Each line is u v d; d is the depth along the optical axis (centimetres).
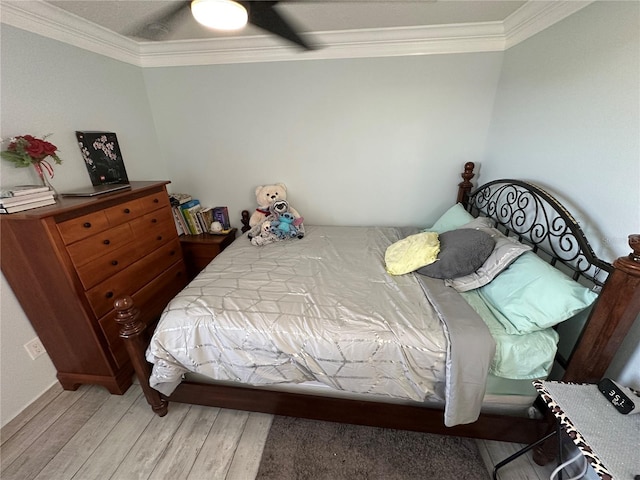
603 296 101
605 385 100
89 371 171
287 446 141
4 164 150
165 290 223
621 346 116
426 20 194
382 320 130
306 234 249
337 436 145
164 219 221
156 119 267
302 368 129
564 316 115
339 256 202
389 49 220
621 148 115
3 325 152
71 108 189
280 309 140
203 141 270
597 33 128
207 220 283
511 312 126
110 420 156
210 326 132
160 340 134
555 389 101
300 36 142
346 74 231
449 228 210
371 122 244
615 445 84
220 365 135
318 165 265
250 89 246
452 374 114
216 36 217
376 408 137
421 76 226
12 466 136
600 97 126
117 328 175
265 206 262
